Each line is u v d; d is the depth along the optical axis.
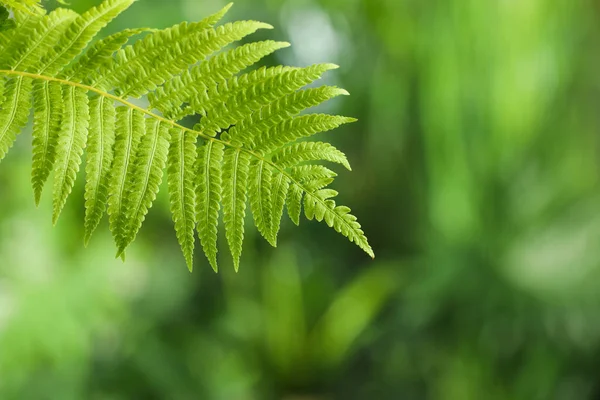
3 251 3.55
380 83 6.09
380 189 7.21
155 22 3.59
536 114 4.88
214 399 4.54
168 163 0.66
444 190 5.14
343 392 5.98
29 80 0.63
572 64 4.85
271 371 6.25
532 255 4.69
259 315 6.18
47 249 3.65
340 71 7.25
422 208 5.77
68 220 3.83
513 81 4.88
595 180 4.80
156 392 3.99
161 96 0.66
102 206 0.65
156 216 4.91
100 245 3.92
